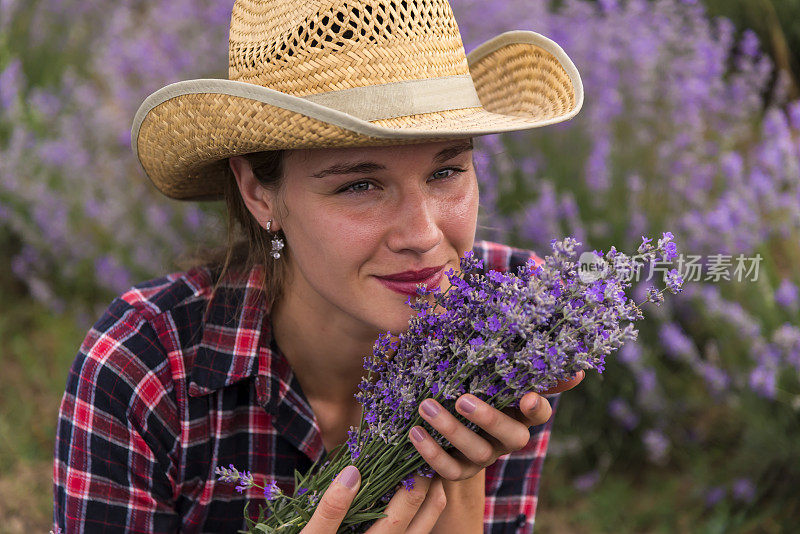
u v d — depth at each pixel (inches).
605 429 124.3
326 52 47.1
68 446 55.3
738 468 114.6
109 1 192.7
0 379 138.5
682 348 109.0
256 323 56.6
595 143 126.9
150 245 139.2
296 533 48.2
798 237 120.9
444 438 45.9
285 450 58.9
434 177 48.6
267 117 46.0
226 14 157.5
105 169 147.8
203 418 57.1
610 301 40.3
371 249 47.9
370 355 57.4
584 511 115.6
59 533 56.6
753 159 131.5
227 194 58.8
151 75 151.5
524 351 40.3
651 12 150.9
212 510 59.3
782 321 114.6
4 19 187.0
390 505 48.3
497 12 147.9
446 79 49.4
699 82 129.5
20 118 166.2
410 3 48.0
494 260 66.2
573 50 140.1
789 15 189.3
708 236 114.1
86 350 55.9
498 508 65.6
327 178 46.7
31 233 147.9
